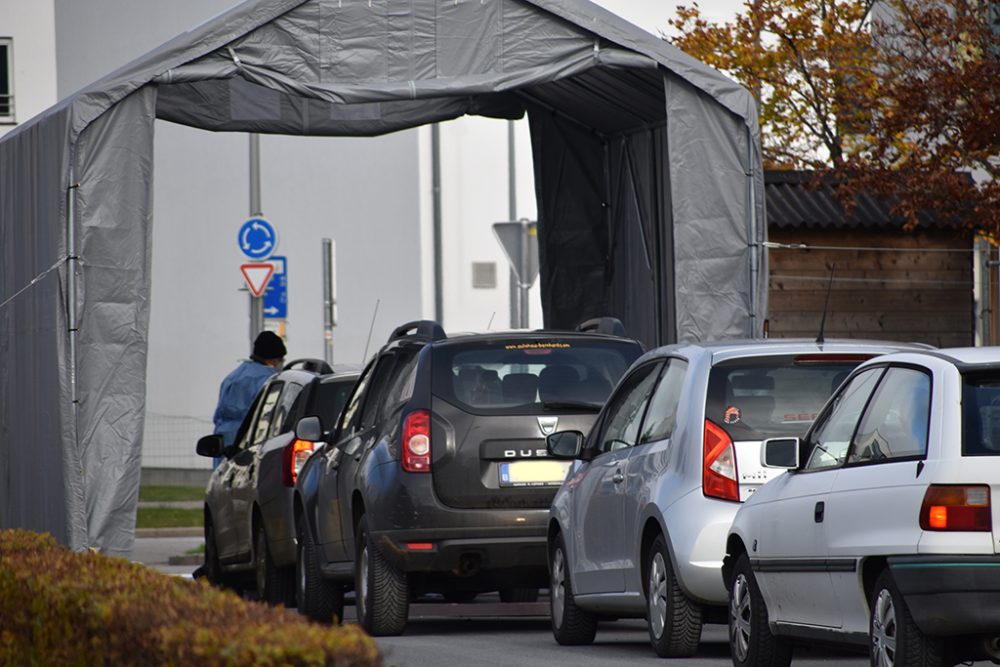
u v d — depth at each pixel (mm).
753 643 36844
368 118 82375
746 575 37344
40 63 148000
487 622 57844
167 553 95500
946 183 77250
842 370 40531
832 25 100125
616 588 43844
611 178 84750
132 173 60156
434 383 49594
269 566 62375
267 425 65812
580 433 46656
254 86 80250
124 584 24438
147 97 60469
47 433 61219
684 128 64000
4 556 30062
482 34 63875
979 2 82438
